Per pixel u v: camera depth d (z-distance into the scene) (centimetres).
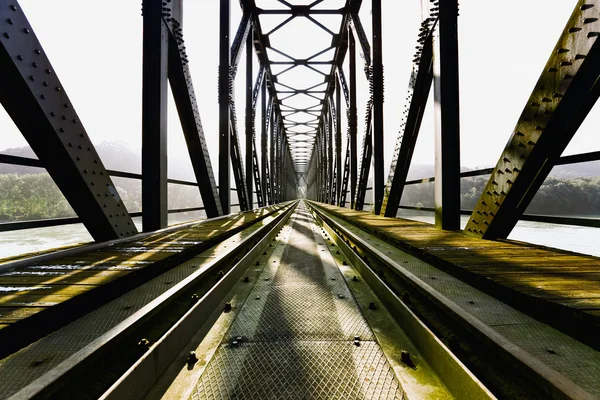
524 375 114
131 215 430
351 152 1268
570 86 245
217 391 138
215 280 287
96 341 127
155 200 466
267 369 156
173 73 555
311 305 248
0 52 229
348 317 223
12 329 137
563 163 283
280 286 301
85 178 322
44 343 141
